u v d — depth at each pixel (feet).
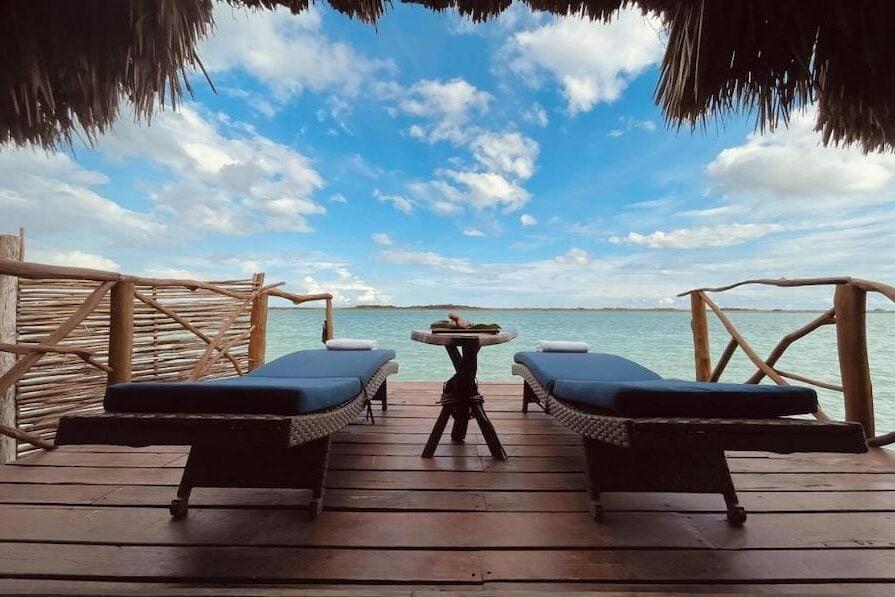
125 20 4.06
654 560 3.86
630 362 7.53
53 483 5.38
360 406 5.70
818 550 4.04
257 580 3.54
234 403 4.22
